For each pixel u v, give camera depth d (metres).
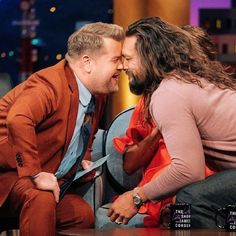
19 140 3.85
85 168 4.32
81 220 4.24
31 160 3.84
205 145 3.85
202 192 3.72
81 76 4.12
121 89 5.98
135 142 4.49
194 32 4.31
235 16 6.65
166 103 3.74
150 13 6.02
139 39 3.97
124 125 4.75
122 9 6.05
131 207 3.82
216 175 3.77
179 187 3.74
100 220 4.32
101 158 4.50
